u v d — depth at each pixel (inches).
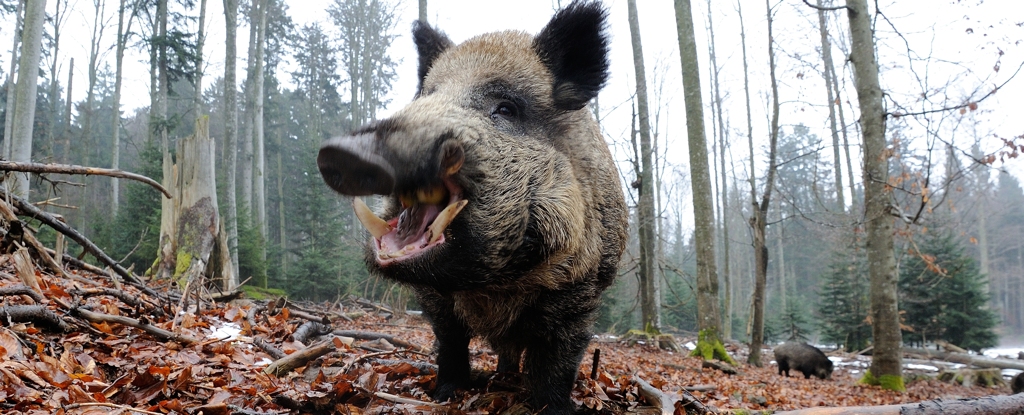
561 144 133.2
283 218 1427.2
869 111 449.4
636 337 635.5
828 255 1521.9
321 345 175.2
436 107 112.2
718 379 415.5
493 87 125.0
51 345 148.5
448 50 146.7
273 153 1750.7
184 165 399.5
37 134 1555.1
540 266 118.0
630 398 163.8
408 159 97.3
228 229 730.8
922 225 454.3
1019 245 2201.0
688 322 1395.2
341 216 940.0
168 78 1243.2
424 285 108.5
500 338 139.4
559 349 133.1
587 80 137.7
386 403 140.9
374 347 234.7
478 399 148.2
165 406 121.6
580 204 126.8
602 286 152.3
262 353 191.3
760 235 577.0
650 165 693.3
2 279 202.8
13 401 109.7
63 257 283.1
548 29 137.3
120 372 146.4
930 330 847.1
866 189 466.9
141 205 754.2
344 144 89.4
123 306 215.5
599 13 137.6
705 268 561.9
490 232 109.0
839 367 732.0
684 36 583.8
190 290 278.2
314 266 837.8
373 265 113.9
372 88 1892.2
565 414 136.0
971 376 616.1
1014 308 2187.5
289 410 132.6
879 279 466.0
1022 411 149.3
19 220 226.7
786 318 1199.6
